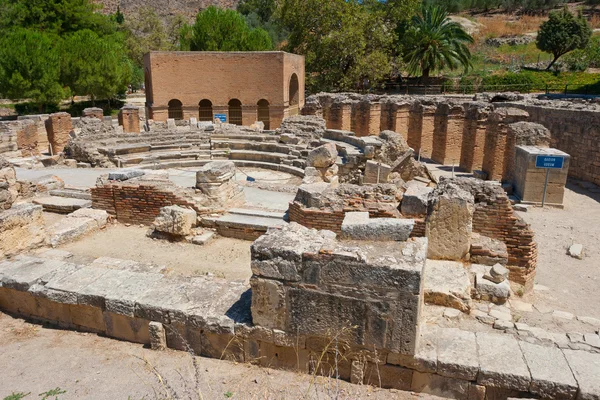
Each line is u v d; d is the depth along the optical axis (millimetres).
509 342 5781
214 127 24609
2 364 6137
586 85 41500
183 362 6148
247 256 10320
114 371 5965
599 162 18969
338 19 43688
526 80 45938
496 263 8586
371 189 10484
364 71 42156
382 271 5211
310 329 5664
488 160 19859
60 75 38312
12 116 39812
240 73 37531
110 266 8875
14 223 9148
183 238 11172
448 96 36938
